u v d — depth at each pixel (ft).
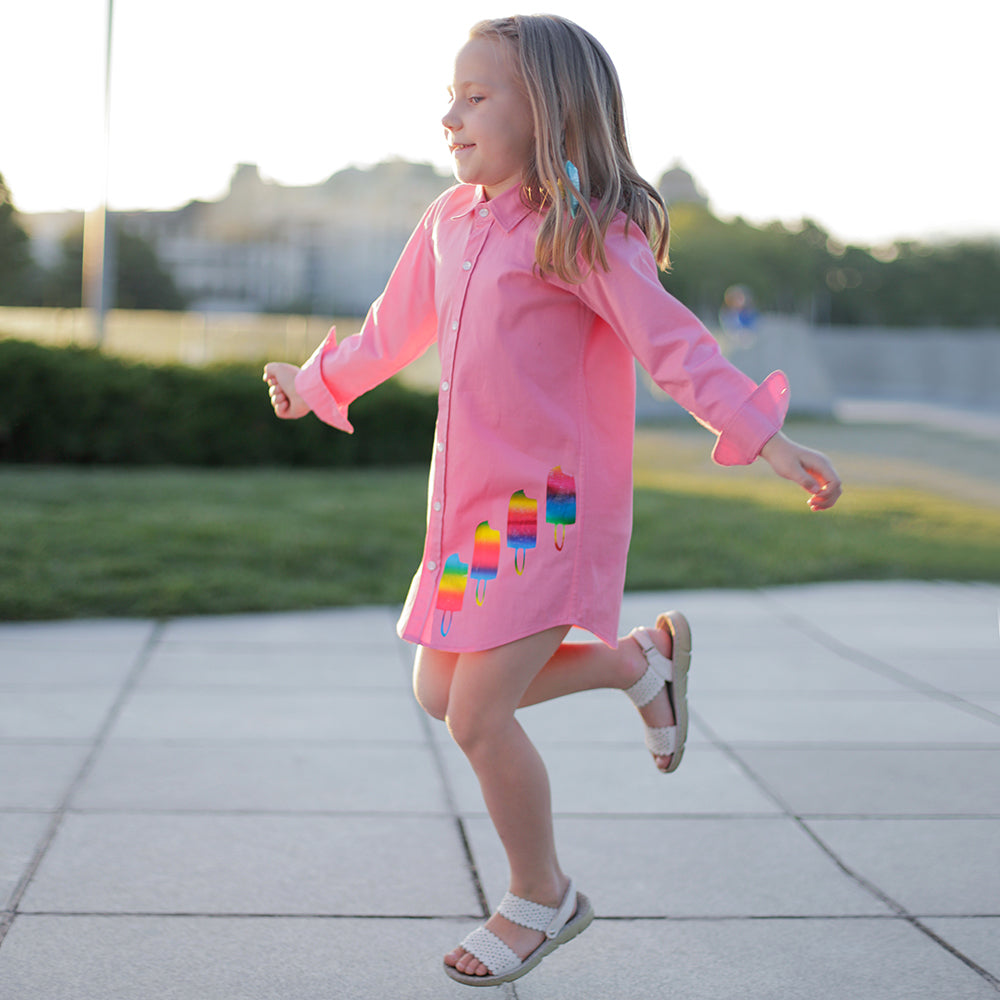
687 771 10.93
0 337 36.29
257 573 20.08
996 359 116.06
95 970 6.94
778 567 22.13
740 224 149.48
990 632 17.53
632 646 7.50
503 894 8.16
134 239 94.53
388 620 17.78
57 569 19.19
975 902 8.18
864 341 122.52
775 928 7.75
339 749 11.42
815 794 10.36
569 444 6.57
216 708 12.82
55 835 9.01
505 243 6.58
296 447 37.65
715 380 6.14
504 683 6.43
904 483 36.96
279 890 8.14
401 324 7.50
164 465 36.27
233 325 60.54
